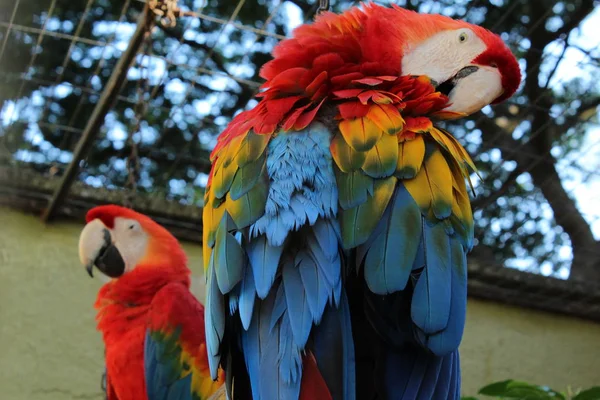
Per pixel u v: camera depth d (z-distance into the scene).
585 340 4.57
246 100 3.96
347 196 1.88
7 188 4.09
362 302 1.91
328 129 1.99
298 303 1.80
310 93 2.07
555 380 4.43
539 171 4.17
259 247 1.86
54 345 4.05
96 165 4.26
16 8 3.39
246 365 1.86
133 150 3.86
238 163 1.98
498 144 4.12
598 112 4.03
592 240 4.35
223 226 1.92
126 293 3.71
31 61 3.57
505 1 4.05
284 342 1.79
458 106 2.31
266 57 3.90
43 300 4.10
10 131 3.87
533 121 4.08
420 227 1.86
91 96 3.76
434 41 2.30
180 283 3.78
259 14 4.66
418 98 2.04
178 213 4.27
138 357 3.59
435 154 1.95
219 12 4.68
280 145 1.97
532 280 4.45
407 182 1.90
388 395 1.87
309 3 3.95
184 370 3.54
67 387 3.98
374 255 1.82
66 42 3.85
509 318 4.54
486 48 2.32
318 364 1.78
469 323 4.48
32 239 4.16
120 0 4.35
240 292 1.86
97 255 3.79
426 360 1.88
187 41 3.72
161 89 3.85
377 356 1.91
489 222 4.39
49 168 4.20
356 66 2.14
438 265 1.83
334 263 1.83
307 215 1.86
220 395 2.23
